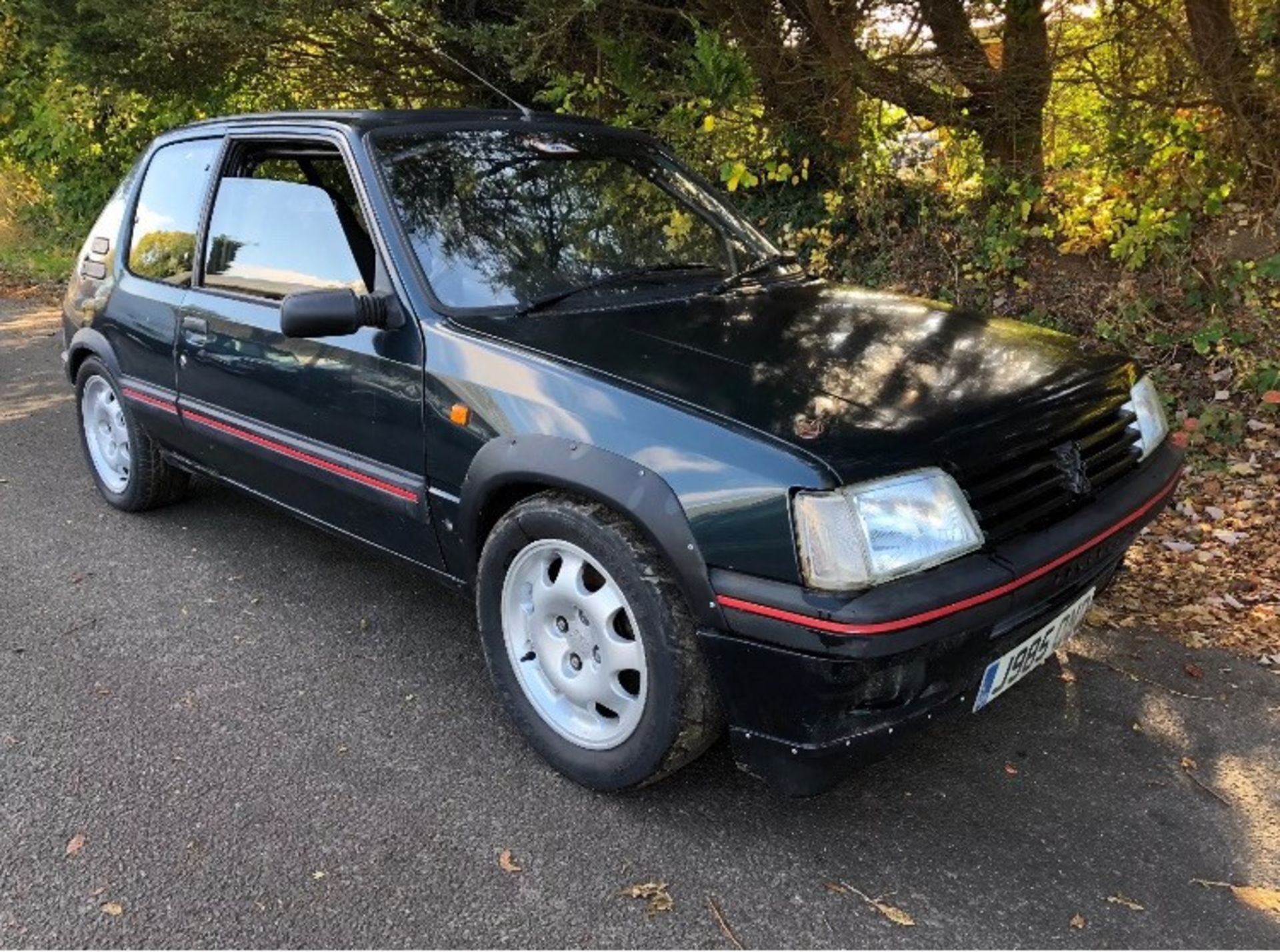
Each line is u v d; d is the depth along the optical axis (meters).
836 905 2.44
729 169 6.43
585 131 3.93
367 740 3.08
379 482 3.22
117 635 3.70
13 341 8.52
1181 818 2.75
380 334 3.14
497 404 2.82
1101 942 2.33
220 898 2.44
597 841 2.65
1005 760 3.01
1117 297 6.00
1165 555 4.37
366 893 2.46
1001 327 3.33
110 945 2.31
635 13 6.28
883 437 2.42
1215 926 2.38
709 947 2.31
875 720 2.38
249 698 3.30
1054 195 6.43
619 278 3.39
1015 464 2.60
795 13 6.00
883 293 3.72
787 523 2.30
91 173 11.94
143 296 4.23
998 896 2.47
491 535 2.88
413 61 7.38
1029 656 2.67
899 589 2.28
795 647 2.29
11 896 2.45
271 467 3.70
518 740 3.08
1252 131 5.56
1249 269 5.69
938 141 6.62
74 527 4.68
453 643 3.66
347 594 4.03
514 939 2.34
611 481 2.54
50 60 9.52
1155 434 3.16
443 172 3.39
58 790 2.82
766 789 2.86
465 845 2.63
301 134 3.58
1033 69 5.79
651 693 2.58
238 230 3.80
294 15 6.38
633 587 2.55
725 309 3.23
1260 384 5.39
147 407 4.30
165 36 7.07
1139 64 5.64
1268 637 3.69
